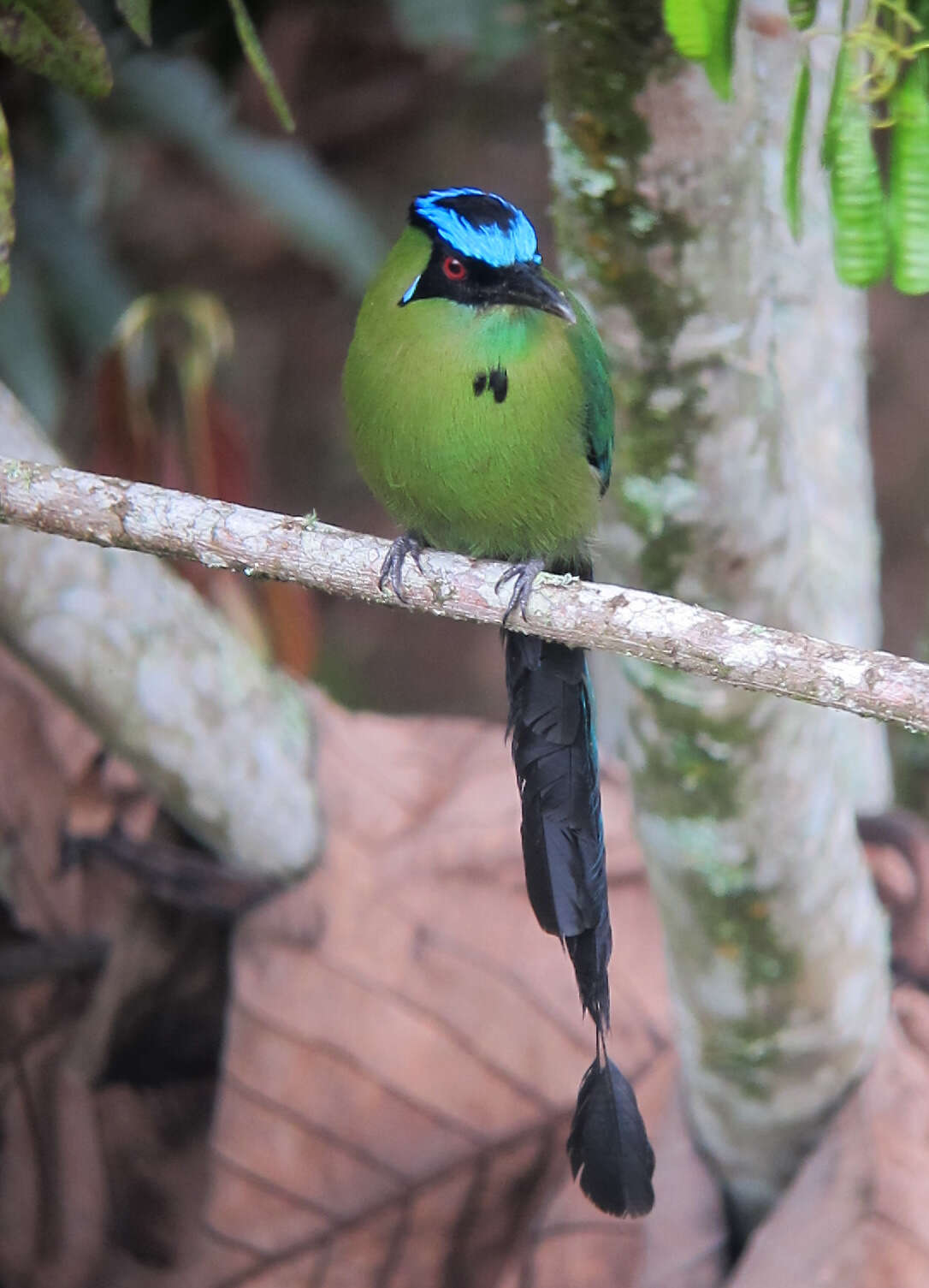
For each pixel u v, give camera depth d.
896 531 20.36
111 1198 9.77
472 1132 8.86
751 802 7.32
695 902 7.69
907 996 9.03
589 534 8.12
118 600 8.15
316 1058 8.84
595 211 6.52
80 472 6.39
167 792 8.64
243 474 10.30
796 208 5.73
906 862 9.41
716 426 6.89
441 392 7.60
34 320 12.88
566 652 7.36
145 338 10.23
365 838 9.09
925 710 5.63
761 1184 8.74
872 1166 8.17
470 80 16.78
